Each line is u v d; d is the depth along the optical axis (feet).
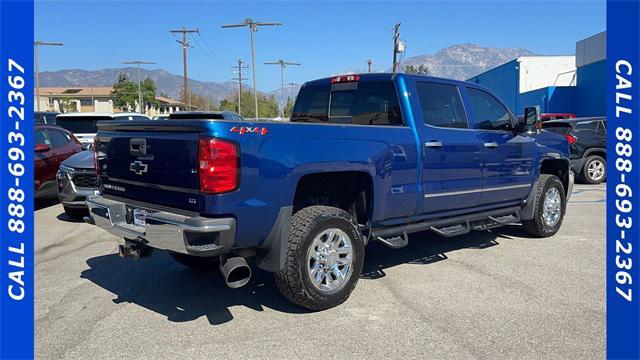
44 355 11.42
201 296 15.23
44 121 51.16
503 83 123.95
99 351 11.63
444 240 22.18
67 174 25.25
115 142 14.67
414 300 14.71
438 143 17.02
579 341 12.07
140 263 18.71
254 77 153.79
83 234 23.44
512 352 11.53
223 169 11.80
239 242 12.37
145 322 13.26
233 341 12.11
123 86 264.93
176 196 12.67
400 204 16.08
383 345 11.87
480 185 18.83
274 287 16.01
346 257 14.26
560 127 42.93
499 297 14.94
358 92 18.37
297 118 20.89
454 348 11.72
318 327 12.88
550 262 18.58
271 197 12.62
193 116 17.95
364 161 14.71
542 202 21.81
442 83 18.10
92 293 15.48
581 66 89.51
